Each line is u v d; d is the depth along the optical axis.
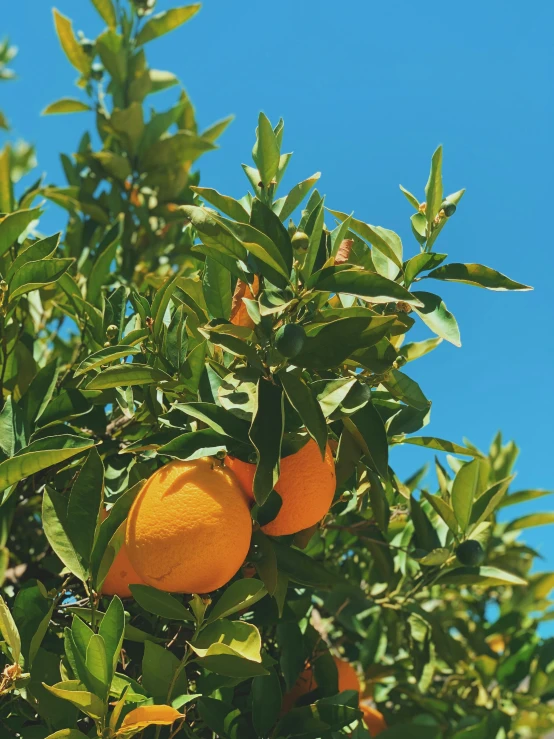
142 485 1.00
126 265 1.63
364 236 1.05
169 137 1.66
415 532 1.20
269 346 1.00
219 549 0.96
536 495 1.42
